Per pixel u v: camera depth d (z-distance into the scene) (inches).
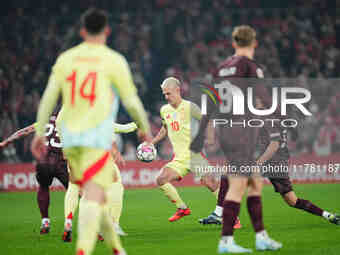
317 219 1197.7
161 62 3378.4
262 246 788.0
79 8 3548.2
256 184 783.1
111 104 624.4
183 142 1131.3
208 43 3472.0
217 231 1042.7
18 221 1269.7
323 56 3437.5
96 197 603.5
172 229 1087.6
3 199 1878.7
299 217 1237.1
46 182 1039.0
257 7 3688.5
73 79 616.4
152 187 2300.7
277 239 920.3
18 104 2787.9
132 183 2290.8
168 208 1514.5
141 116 620.1
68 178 1021.2
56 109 1030.4
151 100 3171.8
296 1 3695.9
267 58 3309.5
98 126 608.1
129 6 3590.1
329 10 3654.0
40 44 3243.1
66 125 616.7
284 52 3417.8
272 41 3447.3
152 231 1064.8
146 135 635.5
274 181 1059.9
